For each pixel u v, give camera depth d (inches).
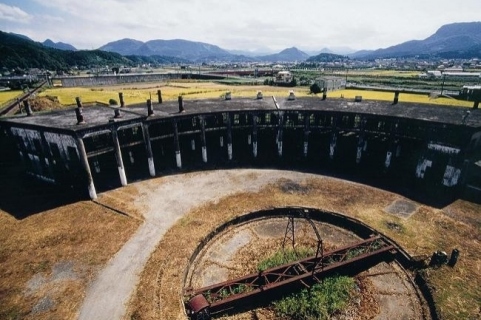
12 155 1851.6
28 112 1628.9
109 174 1664.6
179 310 804.6
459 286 873.5
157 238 1105.4
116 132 1432.1
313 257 960.9
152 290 871.1
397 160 1643.7
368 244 1067.3
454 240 1081.4
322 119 1796.3
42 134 1405.0
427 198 1378.0
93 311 802.2
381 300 866.1
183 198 1408.7
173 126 1660.9
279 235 1166.3
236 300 858.8
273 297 882.8
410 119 1493.6
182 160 1851.6
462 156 1338.6
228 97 2197.3
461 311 794.2
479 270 932.6
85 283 897.5
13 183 1560.0
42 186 1523.1
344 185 1523.1
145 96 3599.9
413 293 889.5
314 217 1283.2
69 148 1353.3
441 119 1461.6
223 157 1907.0
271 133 1931.6
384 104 1882.4
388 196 1403.8
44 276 925.8
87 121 1455.5
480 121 1407.5
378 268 989.2
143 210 1300.4
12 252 1032.8
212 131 1812.3
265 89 4559.5
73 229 1160.2
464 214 1241.4
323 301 850.8
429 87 4379.9
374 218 1220.5
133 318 781.3
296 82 5260.8
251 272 974.4
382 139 1697.8
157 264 973.8
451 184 1397.6
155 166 1772.9
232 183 1566.2
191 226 1180.5
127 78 5984.3
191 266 999.0
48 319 778.8
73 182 1445.6
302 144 1897.1
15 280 909.8
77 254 1021.8
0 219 1227.9
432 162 1460.4
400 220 1205.7
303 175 1651.1
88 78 5241.1
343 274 961.5
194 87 4921.3
